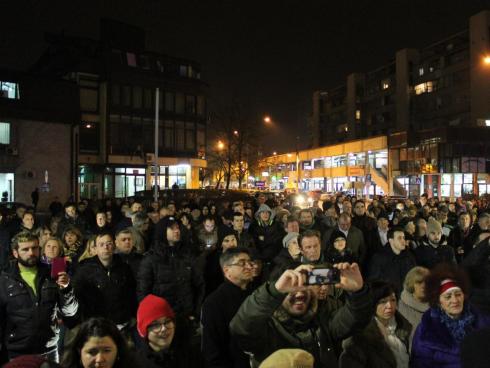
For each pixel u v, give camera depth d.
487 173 46.44
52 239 6.21
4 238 9.04
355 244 8.36
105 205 16.11
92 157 46.44
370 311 2.93
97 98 47.41
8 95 33.16
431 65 70.69
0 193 32.44
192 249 6.41
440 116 68.69
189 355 4.07
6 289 4.63
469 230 9.92
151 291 5.70
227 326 3.68
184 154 52.47
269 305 2.82
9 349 4.60
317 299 3.23
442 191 45.19
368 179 28.56
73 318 4.81
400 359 3.69
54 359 4.80
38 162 34.06
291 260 5.94
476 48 62.09
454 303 3.47
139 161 48.53
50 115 34.28
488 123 49.97
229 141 46.16
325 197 22.89
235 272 3.83
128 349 3.06
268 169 80.75
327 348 3.14
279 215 10.67
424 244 7.39
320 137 101.00
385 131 80.69
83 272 5.33
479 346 1.75
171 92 51.94
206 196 25.97
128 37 51.97
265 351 3.00
